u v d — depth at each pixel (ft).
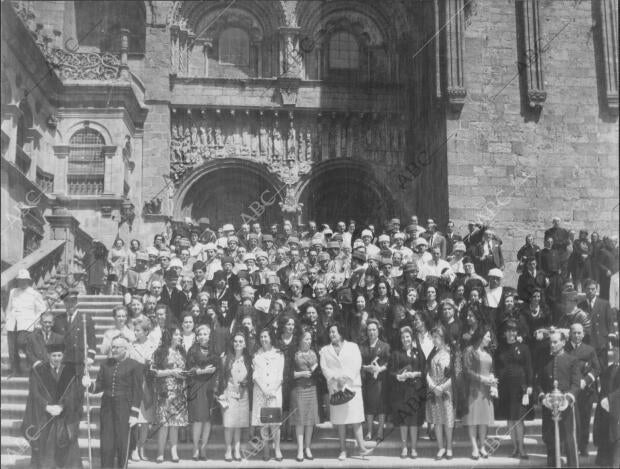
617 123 87.10
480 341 43.62
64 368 42.83
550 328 46.06
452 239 68.23
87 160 89.40
